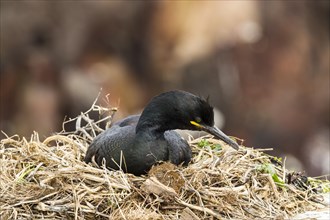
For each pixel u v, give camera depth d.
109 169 8.41
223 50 19.30
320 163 19.69
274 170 8.45
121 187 7.81
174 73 19.64
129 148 8.33
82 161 8.76
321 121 20.03
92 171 7.96
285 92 19.80
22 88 18.38
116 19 19.81
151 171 8.08
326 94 19.81
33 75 18.55
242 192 7.93
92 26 19.56
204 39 19.25
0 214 7.59
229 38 19.16
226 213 7.73
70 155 8.61
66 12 19.16
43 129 17.69
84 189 7.77
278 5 19.42
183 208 7.68
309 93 19.92
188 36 19.45
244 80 19.56
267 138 19.62
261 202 7.94
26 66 18.59
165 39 19.80
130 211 7.59
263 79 19.62
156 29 19.84
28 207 7.66
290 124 19.70
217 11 19.05
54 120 17.97
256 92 19.66
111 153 8.38
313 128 19.95
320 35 20.02
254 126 19.61
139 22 19.97
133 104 19.69
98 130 9.61
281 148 19.73
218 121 19.19
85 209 7.62
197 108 8.36
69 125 17.36
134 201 7.73
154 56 19.89
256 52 19.47
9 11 18.70
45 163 8.41
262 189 8.13
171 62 19.70
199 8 19.23
